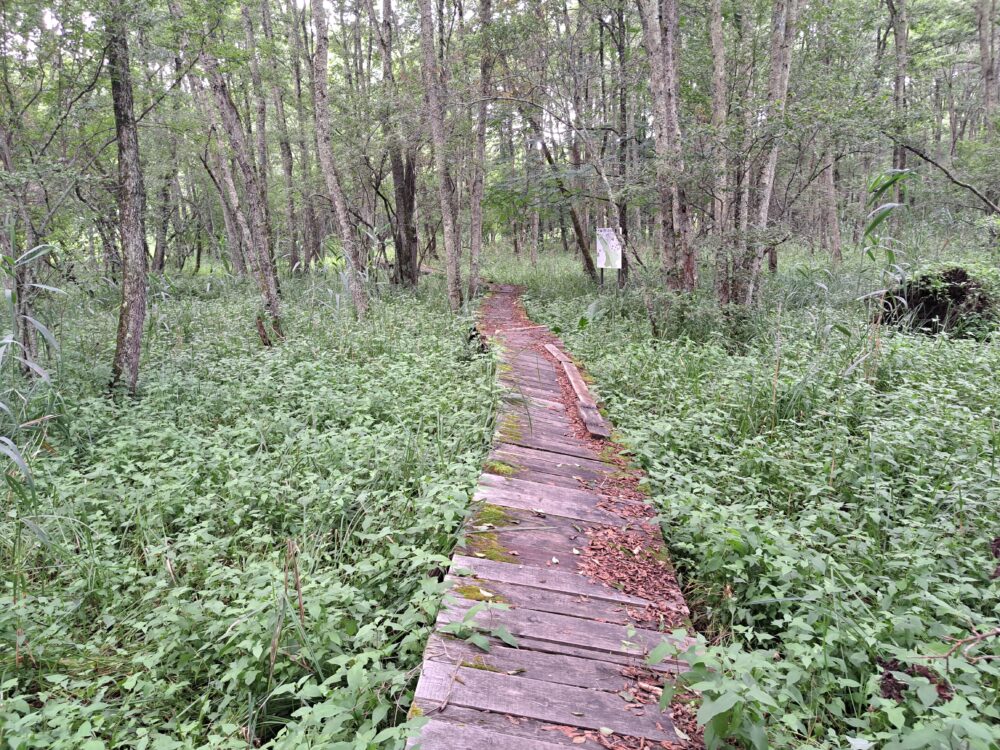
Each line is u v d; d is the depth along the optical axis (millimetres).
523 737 2396
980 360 7332
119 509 4660
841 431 5551
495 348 7797
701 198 11602
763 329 9414
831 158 14914
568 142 14688
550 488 4691
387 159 17531
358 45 20562
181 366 8414
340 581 3721
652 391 7188
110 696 3186
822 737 2564
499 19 13383
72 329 9781
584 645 2988
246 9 13867
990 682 2805
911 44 22250
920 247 13414
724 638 3398
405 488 4582
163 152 16312
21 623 3396
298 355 8977
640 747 2408
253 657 3020
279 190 22016
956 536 3957
